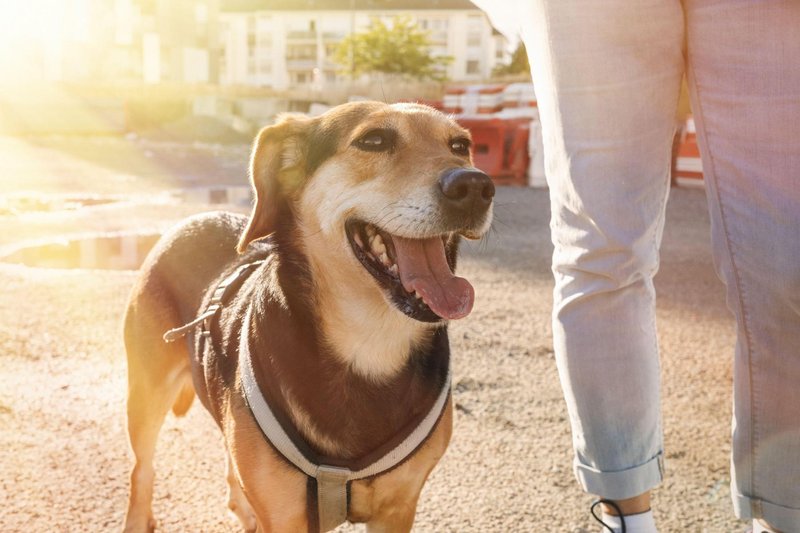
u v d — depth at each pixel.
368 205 2.40
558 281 2.56
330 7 74.44
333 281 2.32
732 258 2.29
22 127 22.81
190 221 3.21
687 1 2.29
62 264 6.79
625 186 2.34
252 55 76.31
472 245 8.35
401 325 2.30
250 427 2.26
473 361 4.66
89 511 2.96
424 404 2.31
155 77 38.53
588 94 2.33
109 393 4.07
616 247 2.35
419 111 2.63
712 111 2.27
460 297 2.34
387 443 2.24
